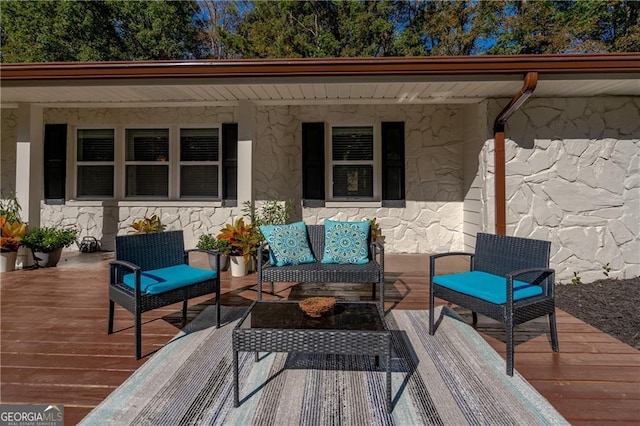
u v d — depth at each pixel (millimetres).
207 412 1807
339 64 3658
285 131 6172
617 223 4539
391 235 6098
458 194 5980
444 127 5992
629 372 2205
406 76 3775
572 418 1756
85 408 1853
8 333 2820
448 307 3438
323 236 3783
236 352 1868
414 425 1706
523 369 2240
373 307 2291
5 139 6293
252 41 11203
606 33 9945
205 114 6254
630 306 3494
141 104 4949
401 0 10789
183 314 3184
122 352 2492
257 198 6086
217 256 2912
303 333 1870
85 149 6473
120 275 2822
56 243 5133
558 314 3268
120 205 6312
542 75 3648
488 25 10125
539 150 4582
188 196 6465
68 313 3275
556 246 4582
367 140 6262
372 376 2156
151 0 10883
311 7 11000
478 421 1730
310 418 1760
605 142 4516
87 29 10172
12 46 9883
